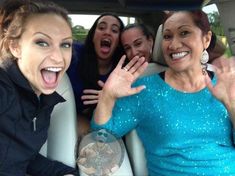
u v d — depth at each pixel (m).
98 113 0.67
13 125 0.53
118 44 0.91
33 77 0.53
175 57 0.65
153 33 0.92
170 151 0.66
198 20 0.65
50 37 0.52
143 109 0.67
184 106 0.66
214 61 0.71
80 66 0.86
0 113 0.52
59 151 0.66
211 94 0.66
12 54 0.53
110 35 0.89
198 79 0.67
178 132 0.65
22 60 0.52
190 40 0.64
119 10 0.89
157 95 0.67
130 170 0.68
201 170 0.65
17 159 0.55
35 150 0.57
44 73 0.53
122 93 0.65
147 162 0.70
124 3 0.71
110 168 0.65
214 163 0.65
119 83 0.65
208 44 0.67
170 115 0.66
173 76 0.67
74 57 0.86
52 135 0.67
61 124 0.67
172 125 0.65
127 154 0.72
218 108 0.66
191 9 0.67
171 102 0.66
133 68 0.65
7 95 0.52
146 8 0.72
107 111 0.67
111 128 0.67
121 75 0.65
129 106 0.68
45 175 0.62
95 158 0.66
